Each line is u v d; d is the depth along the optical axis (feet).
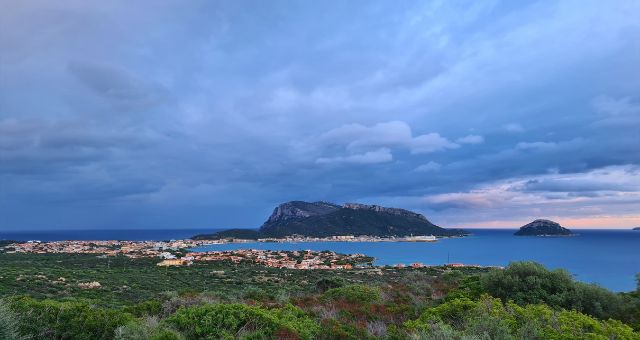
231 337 25.32
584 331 26.03
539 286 38.78
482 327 24.57
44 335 23.73
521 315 28.55
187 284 146.41
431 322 26.45
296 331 27.14
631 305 38.27
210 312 28.27
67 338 24.11
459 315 30.63
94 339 24.22
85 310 25.95
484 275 44.65
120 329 23.48
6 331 21.20
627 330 25.99
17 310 24.56
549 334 24.81
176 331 25.66
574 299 37.19
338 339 27.81
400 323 32.99
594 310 36.76
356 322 32.53
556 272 40.70
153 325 26.13
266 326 27.68
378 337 28.12
